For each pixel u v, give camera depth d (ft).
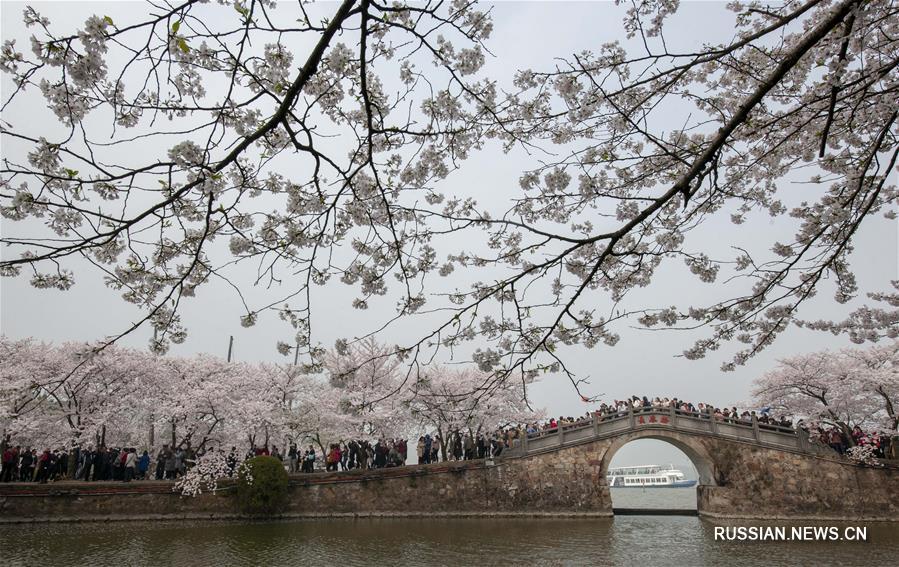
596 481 98.99
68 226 17.57
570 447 100.89
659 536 76.23
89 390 96.22
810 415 111.65
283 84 17.61
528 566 56.54
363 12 15.15
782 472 98.12
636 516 104.53
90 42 14.46
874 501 94.84
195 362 122.52
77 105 16.05
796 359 115.85
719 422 102.37
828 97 20.81
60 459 88.43
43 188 15.40
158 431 117.70
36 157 15.38
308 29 15.33
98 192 17.89
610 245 18.78
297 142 16.71
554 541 71.61
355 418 106.22
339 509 92.12
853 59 19.01
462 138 23.02
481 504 96.32
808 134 25.38
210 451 101.71
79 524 76.43
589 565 57.36
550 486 98.27
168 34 14.70
